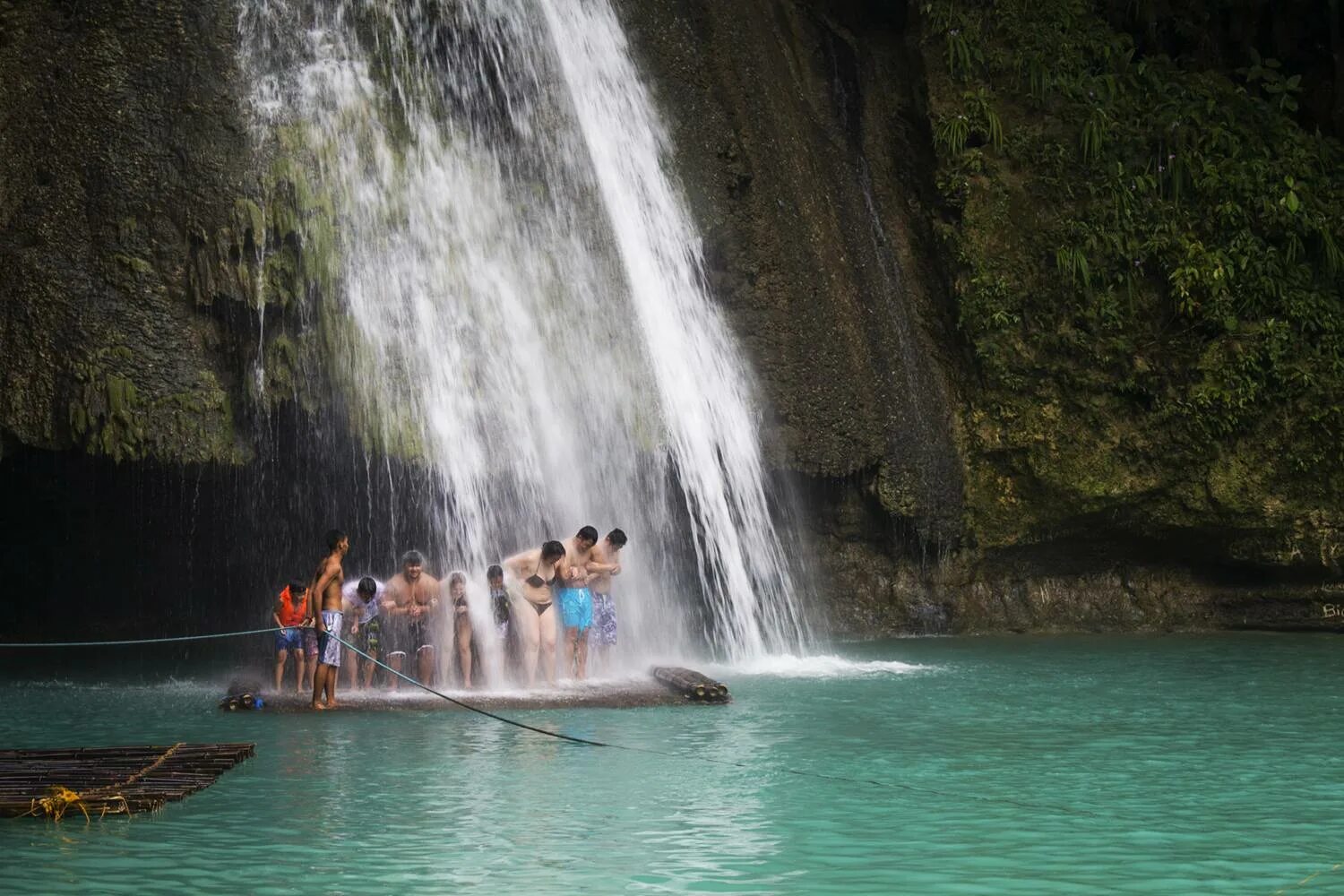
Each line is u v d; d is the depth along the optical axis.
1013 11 19.75
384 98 15.16
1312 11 21.38
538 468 14.80
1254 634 18.25
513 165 15.78
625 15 17.38
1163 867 6.45
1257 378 18.41
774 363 17.42
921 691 12.64
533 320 15.20
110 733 10.23
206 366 13.69
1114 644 16.98
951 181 19.08
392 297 14.38
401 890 6.08
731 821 7.36
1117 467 18.52
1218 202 19.16
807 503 18.28
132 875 6.34
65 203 13.83
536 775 8.53
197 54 14.31
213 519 15.20
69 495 15.16
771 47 19.08
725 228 17.31
